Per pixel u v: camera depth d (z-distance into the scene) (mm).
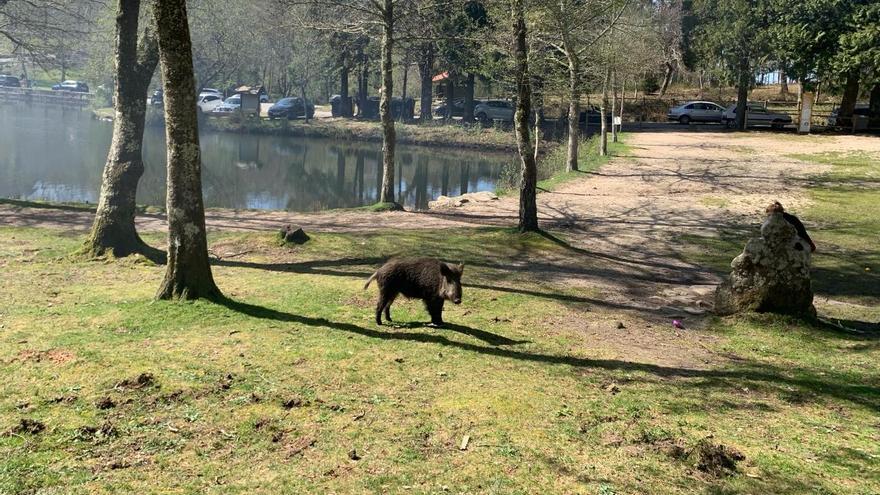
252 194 27766
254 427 5547
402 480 4859
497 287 11367
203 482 4691
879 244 15836
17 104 69812
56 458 4875
